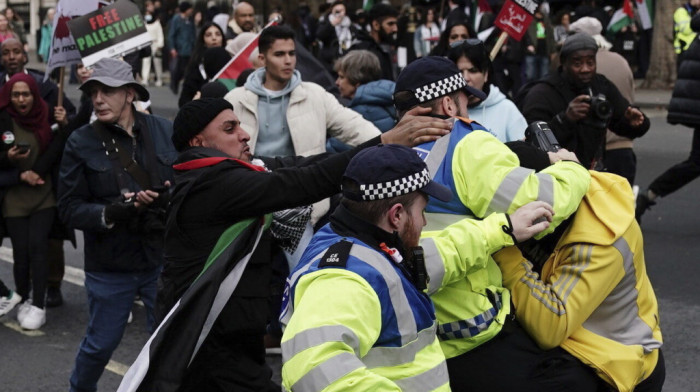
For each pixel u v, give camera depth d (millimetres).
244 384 3688
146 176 5180
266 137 5805
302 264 3039
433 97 3488
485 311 3365
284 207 3580
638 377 3545
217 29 9242
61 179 5176
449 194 3041
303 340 2746
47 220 6891
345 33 16844
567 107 5898
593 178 3562
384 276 2900
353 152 3541
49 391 5680
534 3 6820
